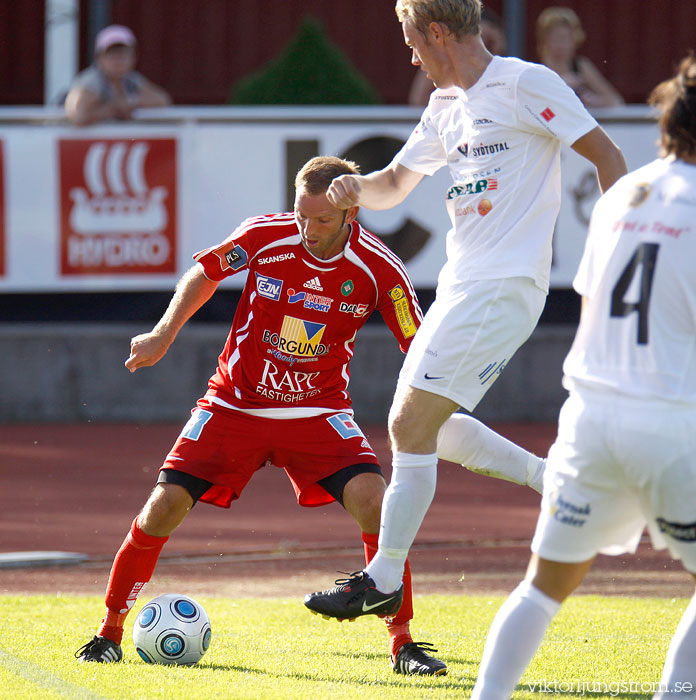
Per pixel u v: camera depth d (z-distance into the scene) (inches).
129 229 1755.7
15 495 1291.8
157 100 1785.2
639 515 472.4
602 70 2453.2
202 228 1749.5
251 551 1040.2
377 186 649.6
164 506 635.5
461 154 613.6
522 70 594.2
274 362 652.1
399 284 655.1
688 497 441.4
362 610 588.4
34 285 1763.0
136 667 617.9
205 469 645.3
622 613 778.8
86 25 2447.1
